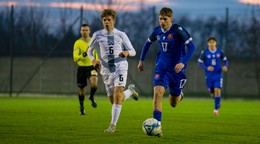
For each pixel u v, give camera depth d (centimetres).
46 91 9131
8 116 4572
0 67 9331
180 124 4069
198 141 2986
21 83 9269
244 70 9206
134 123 4044
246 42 9194
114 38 3541
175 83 3344
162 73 3256
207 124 4100
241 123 4256
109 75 3553
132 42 9206
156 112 3144
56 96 9094
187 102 8125
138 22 9194
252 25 9181
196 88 9300
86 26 5122
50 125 3759
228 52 9181
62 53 9056
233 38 9181
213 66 5872
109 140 2944
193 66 9331
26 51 9225
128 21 9225
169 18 3250
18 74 9269
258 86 9169
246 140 3069
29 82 9144
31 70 9238
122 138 3042
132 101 8088
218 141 3002
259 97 9162
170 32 3269
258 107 6888
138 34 9194
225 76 9131
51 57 9112
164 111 5772
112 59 3538
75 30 8944
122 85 3500
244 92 9212
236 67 9219
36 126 3675
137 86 9044
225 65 5925
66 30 9281
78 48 5128
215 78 5816
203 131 3538
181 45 3281
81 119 4334
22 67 9262
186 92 9325
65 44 9025
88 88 9125
